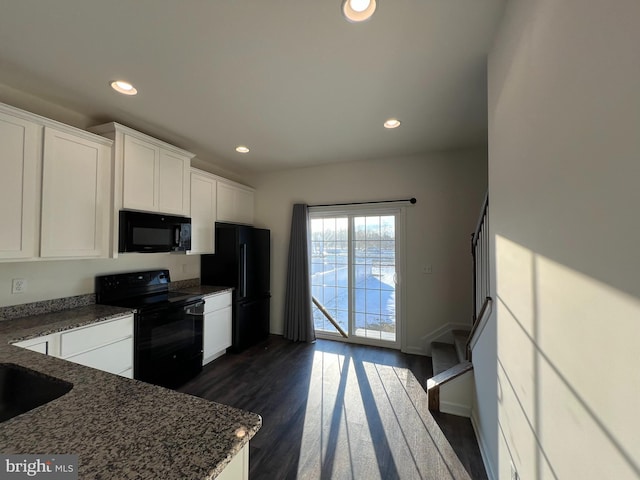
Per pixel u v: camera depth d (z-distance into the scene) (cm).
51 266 216
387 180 359
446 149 327
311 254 416
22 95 197
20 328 175
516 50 116
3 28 137
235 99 210
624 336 56
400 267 353
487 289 187
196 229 316
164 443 65
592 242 67
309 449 180
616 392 58
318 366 304
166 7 126
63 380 95
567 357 77
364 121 250
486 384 169
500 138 138
